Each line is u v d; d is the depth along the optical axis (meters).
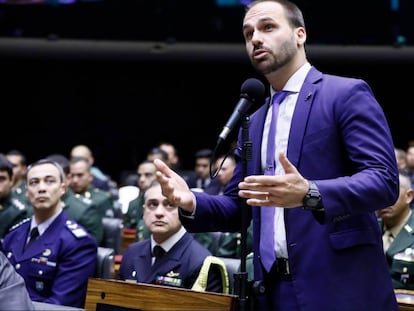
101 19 15.52
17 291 3.06
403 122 17.97
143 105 19.09
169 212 4.73
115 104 19.06
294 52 2.98
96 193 8.80
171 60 16.55
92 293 2.99
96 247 5.25
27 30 15.45
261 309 2.91
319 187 2.48
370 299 2.75
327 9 14.95
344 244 2.75
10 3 15.27
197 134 19.20
